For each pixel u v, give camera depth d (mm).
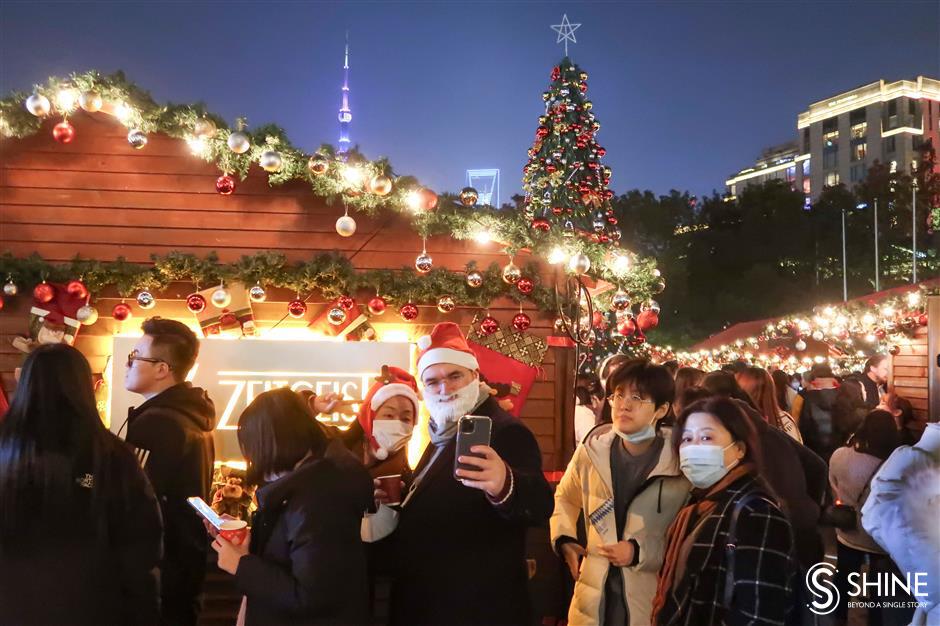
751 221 37875
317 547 2223
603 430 3340
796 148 95750
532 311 4809
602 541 3064
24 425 2205
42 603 2158
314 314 4598
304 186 4637
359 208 4633
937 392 8180
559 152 8391
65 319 4246
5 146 4422
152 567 2391
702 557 2379
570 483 3375
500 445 2746
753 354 13305
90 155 4484
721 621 2273
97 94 4312
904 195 40875
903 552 2328
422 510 2711
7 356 4285
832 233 37750
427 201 4508
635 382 3043
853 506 4137
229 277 4391
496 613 2580
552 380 4777
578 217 8203
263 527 2383
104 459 2305
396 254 4711
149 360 3273
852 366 12469
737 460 2539
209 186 4566
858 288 35656
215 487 4297
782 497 3035
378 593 4121
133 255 4480
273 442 2428
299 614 2209
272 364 4461
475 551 2621
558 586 4488
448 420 2830
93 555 2234
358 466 2449
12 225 4410
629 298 5270
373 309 4477
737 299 33219
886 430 4129
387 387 3066
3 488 2164
